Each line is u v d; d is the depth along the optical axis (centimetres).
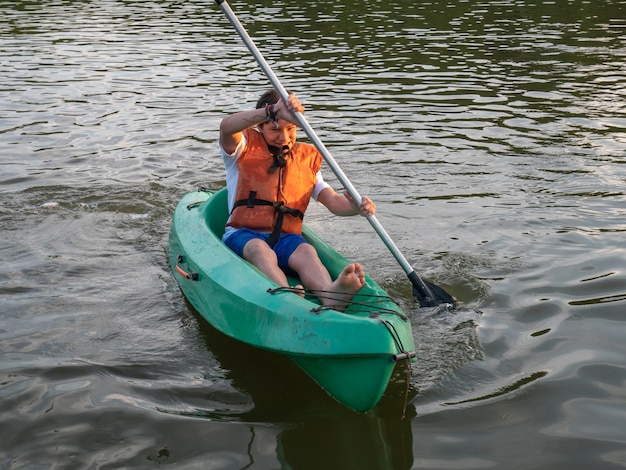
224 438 264
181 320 355
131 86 827
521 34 1098
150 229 468
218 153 618
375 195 526
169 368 312
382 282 394
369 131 671
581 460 250
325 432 269
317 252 372
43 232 459
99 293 381
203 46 1034
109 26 1199
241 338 312
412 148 625
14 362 313
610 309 356
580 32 1105
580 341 328
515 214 482
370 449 258
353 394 277
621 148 613
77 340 333
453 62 929
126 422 272
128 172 570
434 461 252
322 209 511
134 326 348
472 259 417
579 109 727
